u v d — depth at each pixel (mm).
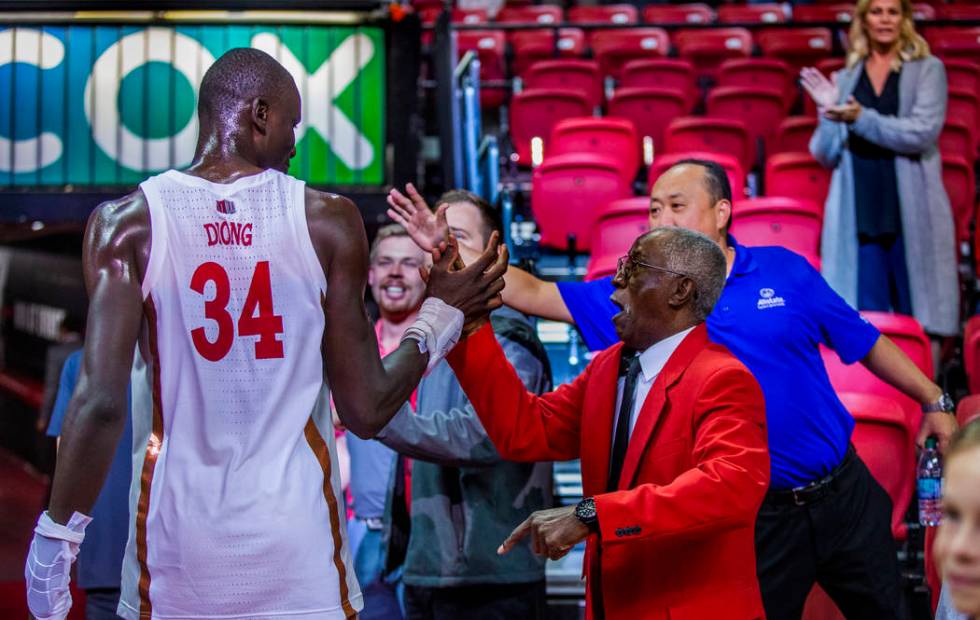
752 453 2480
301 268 2404
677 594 2588
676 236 2713
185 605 2336
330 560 2398
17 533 6191
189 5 5473
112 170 5500
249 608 2330
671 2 13812
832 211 5266
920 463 3598
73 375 4000
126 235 2357
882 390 4480
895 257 5250
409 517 3594
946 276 5191
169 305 2371
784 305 3352
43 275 7883
